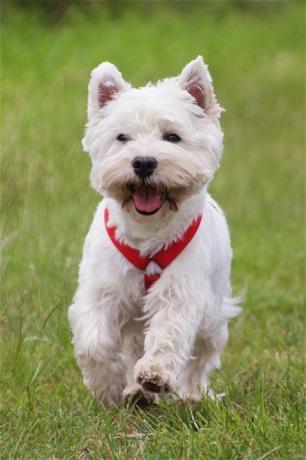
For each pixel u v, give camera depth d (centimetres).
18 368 730
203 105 664
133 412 679
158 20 2695
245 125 2145
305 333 918
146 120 631
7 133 1145
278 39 2838
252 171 1777
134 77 2070
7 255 921
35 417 639
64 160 1180
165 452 571
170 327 635
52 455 580
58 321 801
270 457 554
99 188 646
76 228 1020
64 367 760
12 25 2303
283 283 1134
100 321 654
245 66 2558
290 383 715
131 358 722
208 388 706
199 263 653
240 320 959
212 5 3034
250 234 1337
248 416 623
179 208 638
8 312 814
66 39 2283
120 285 659
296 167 1834
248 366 804
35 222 1004
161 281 648
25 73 1856
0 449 586
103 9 2667
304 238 1331
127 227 645
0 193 1027
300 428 593
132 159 612
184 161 621
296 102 2322
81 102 1534
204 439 579
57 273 897
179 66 2252
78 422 628
